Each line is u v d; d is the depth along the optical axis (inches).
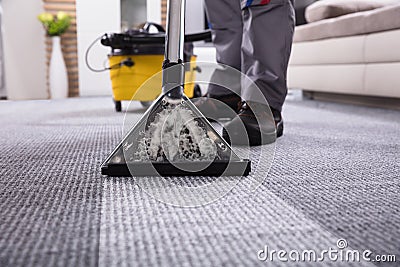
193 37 70.3
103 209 23.0
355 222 21.2
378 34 80.7
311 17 110.1
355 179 29.5
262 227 20.4
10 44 154.8
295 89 117.8
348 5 104.7
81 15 150.6
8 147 43.2
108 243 18.5
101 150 41.0
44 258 17.0
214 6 54.1
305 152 39.4
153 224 20.7
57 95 152.9
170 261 16.7
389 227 20.5
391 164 34.4
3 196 25.6
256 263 16.7
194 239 18.9
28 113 83.2
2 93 156.2
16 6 153.6
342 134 51.3
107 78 155.2
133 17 161.8
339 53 93.4
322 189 27.0
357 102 96.6
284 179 29.4
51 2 156.2
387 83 79.2
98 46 153.2
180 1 27.6
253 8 42.6
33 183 28.6
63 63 153.6
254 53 43.8
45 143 45.6
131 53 76.6
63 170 32.4
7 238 19.1
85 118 71.7
